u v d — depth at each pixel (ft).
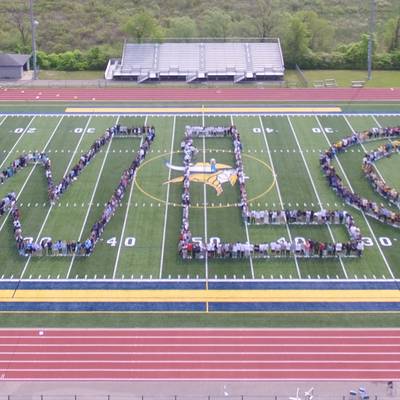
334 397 121.90
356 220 175.42
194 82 287.89
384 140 222.07
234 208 180.96
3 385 125.18
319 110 250.98
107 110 251.39
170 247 165.07
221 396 122.31
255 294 149.38
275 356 132.57
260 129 232.12
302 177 197.16
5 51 323.98
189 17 352.28
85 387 124.57
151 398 121.70
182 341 136.26
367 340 136.67
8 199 182.29
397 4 386.11
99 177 197.16
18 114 246.88
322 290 150.51
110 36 346.74
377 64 306.55
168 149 215.10
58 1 379.96
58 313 144.25
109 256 161.79
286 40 307.58
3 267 157.99
